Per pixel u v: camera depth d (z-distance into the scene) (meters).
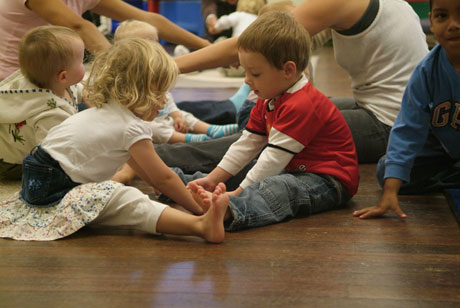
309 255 1.13
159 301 0.94
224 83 3.75
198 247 1.18
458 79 1.37
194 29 6.07
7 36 1.84
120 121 1.29
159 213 1.23
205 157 1.73
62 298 0.96
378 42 1.80
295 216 1.38
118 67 1.29
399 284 1.00
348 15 1.75
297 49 1.33
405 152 1.40
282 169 1.38
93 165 1.29
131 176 1.66
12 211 1.31
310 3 1.72
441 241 1.21
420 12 4.42
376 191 1.59
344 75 3.98
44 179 1.27
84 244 1.20
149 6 5.08
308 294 0.96
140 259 1.12
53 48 1.50
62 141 1.28
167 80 1.32
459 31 1.26
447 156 1.55
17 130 1.63
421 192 1.57
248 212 1.28
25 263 1.10
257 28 1.32
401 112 1.45
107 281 1.02
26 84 1.60
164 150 1.73
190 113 2.35
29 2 1.79
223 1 4.25
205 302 0.94
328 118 1.40
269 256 1.13
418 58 1.83
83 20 1.80
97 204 1.24
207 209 1.26
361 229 1.29
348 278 1.03
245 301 0.94
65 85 1.59
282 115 1.35
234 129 2.10
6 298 0.96
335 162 1.41
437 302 0.94
